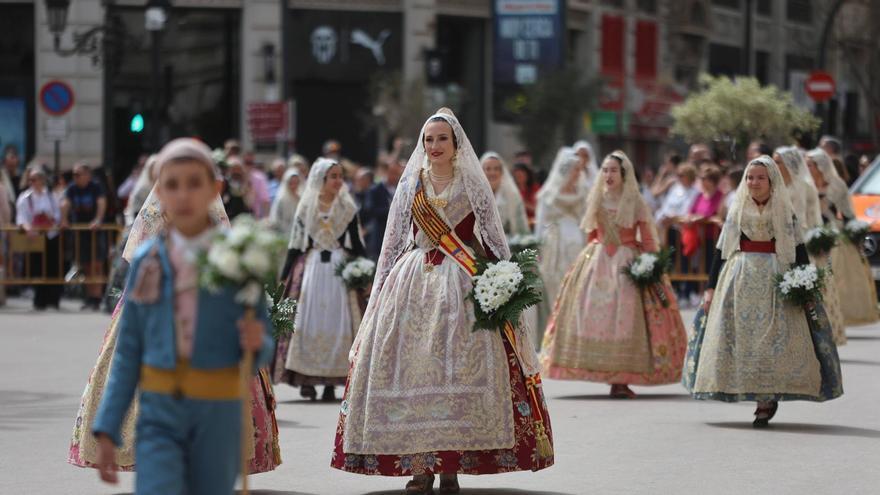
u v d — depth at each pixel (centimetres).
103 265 3259
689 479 1262
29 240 3259
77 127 5038
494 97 5288
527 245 2238
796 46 6712
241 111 5166
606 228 1883
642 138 5928
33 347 2409
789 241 1572
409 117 5012
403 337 1179
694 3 6406
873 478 1267
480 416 1159
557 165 2356
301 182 2627
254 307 788
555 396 1859
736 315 1568
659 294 1864
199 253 779
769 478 1265
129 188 3569
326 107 5297
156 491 775
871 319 2450
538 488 1229
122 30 4084
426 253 1206
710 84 3428
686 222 3127
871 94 5425
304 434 1532
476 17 5428
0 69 5078
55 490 1230
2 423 1602
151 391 791
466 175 1216
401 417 1162
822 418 1627
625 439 1482
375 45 5284
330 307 1853
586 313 1867
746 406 1745
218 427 790
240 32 5166
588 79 5219
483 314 1168
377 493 1213
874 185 2975
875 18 5372
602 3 5875
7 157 3781
